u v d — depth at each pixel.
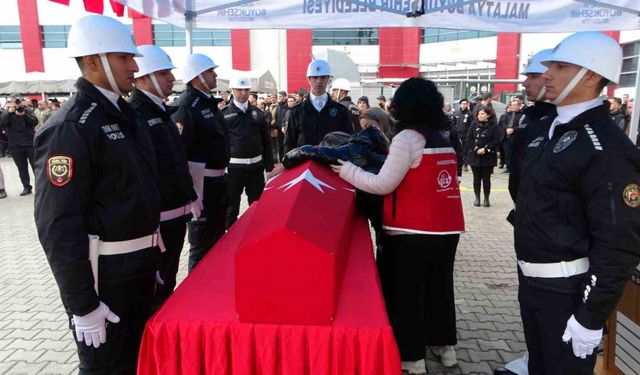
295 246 1.47
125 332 1.95
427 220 2.35
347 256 1.96
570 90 1.68
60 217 1.63
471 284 4.21
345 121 4.57
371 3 4.06
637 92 4.21
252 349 1.53
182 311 1.61
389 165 2.24
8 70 24.62
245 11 4.39
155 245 2.01
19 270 4.69
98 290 1.83
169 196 2.88
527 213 1.81
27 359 2.97
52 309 3.74
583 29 4.48
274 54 24.55
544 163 1.75
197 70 3.63
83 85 1.79
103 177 1.79
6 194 8.64
